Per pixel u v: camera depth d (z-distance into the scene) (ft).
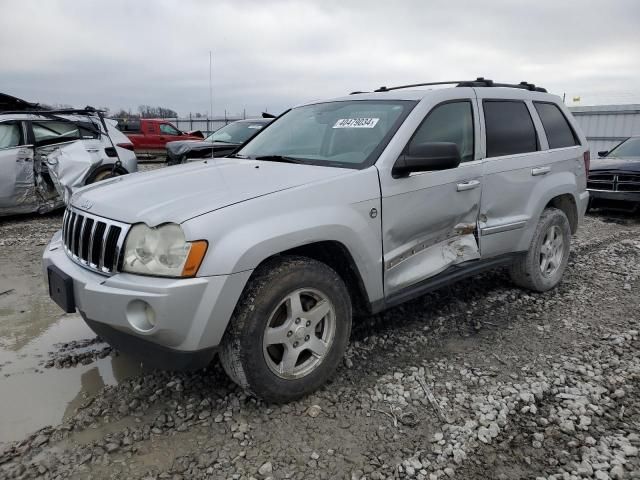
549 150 14.73
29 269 17.92
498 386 9.88
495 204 12.85
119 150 29.19
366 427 8.60
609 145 65.82
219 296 7.88
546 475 7.49
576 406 9.18
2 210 25.35
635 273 17.28
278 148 12.44
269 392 8.80
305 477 7.41
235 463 7.71
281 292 8.55
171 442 8.21
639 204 27.45
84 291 8.34
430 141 11.28
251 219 8.29
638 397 9.52
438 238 11.59
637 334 12.30
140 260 8.02
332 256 9.99
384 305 10.52
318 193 9.19
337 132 11.74
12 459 7.79
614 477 7.43
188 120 91.35
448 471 7.52
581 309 13.96
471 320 13.14
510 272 14.96
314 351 9.32
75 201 10.09
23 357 11.34
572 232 16.52
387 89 14.51
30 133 25.58
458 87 12.47
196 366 8.34
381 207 10.04
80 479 7.36
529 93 14.76
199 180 9.80
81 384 10.15
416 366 10.70
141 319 7.92
